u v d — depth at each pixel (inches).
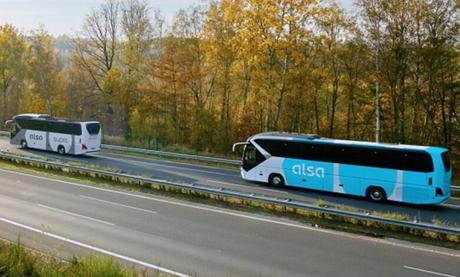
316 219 720.3
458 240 613.9
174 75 1704.0
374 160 895.7
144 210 754.2
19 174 1101.7
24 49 2320.4
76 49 2009.1
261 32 1312.7
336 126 1770.4
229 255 534.0
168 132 1806.1
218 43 1594.5
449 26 1252.5
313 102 1690.5
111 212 733.3
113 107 2043.6
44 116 1636.3
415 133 1460.4
